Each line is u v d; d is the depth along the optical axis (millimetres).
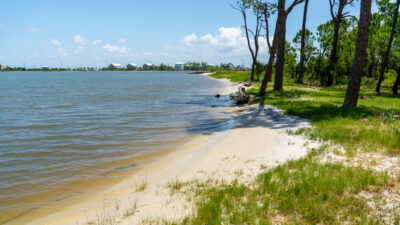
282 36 24281
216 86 47625
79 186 6152
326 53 39500
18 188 6047
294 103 16078
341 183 4875
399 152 6555
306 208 4176
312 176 5316
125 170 7176
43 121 14336
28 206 5223
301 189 4781
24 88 41438
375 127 8930
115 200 5305
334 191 4664
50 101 23906
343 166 5891
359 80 13195
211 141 9969
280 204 4293
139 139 10531
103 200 5359
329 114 11781
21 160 8000
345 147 7191
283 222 3875
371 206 4168
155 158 8188
